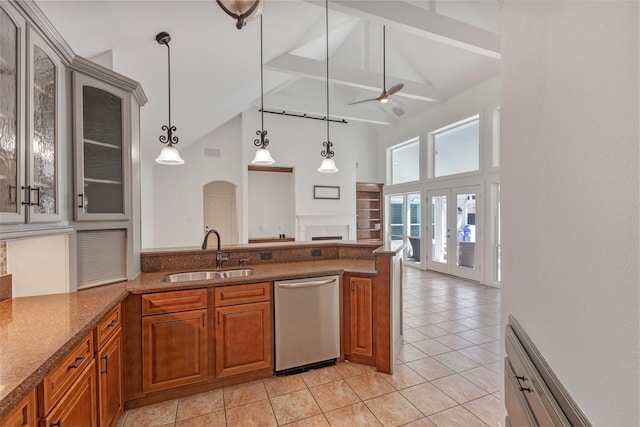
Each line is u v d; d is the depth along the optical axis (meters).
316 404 2.14
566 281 0.81
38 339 1.29
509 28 1.34
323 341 2.62
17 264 1.89
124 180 2.26
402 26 3.65
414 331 3.47
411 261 7.81
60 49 1.76
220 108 5.60
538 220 1.01
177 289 2.16
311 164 7.80
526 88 1.12
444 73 5.94
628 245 0.55
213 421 1.97
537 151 1.02
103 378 1.67
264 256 3.04
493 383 2.41
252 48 3.87
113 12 2.12
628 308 0.55
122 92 2.23
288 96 7.19
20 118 1.40
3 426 0.93
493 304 4.49
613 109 0.60
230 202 7.91
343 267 2.84
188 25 2.71
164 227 6.79
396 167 8.57
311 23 4.24
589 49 0.69
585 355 0.71
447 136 6.69
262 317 2.42
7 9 1.32
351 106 7.59
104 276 2.17
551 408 0.82
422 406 2.12
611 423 0.60
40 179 1.62
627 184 0.56
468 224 6.06
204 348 2.24
